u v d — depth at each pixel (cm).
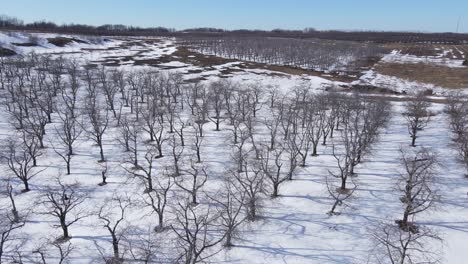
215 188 4900
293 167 4881
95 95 8575
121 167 5628
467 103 7262
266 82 11400
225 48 17838
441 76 13175
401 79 12800
